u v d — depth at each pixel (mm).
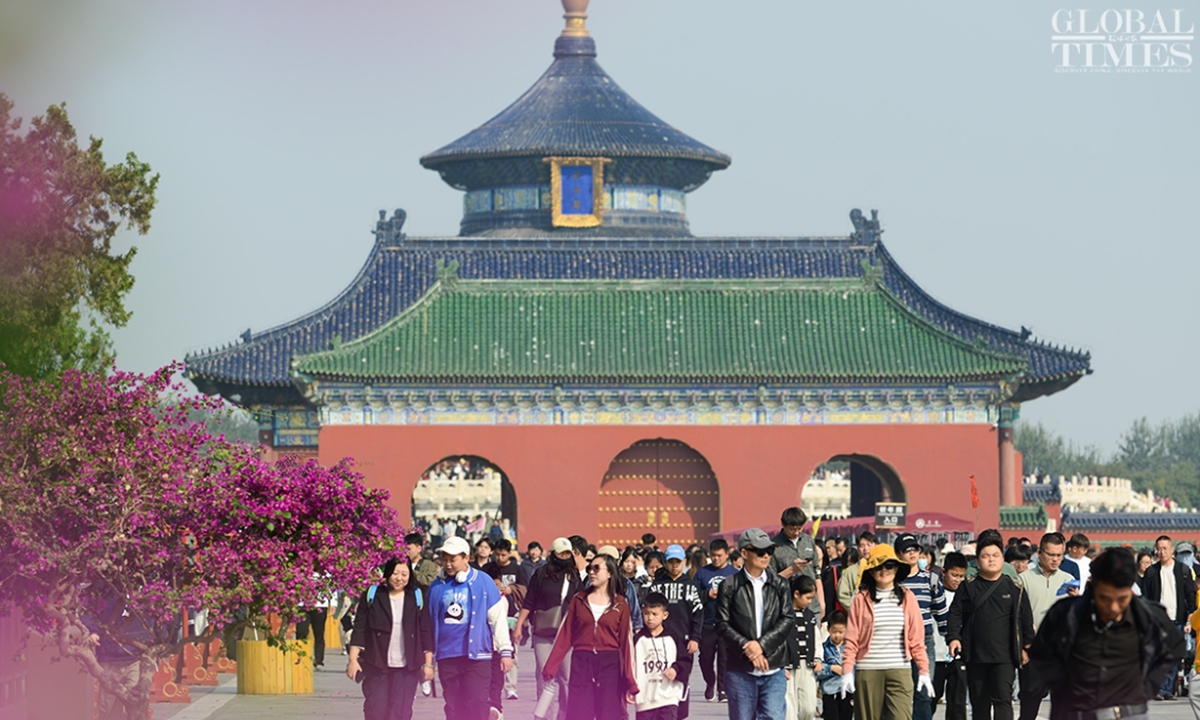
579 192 120250
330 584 29172
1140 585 36375
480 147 120562
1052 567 29828
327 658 49969
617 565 25953
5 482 27609
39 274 37406
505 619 27172
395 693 26203
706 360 81938
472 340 82375
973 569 37969
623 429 81375
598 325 83438
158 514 28453
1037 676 18172
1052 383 91062
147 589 27859
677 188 124875
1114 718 17453
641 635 26031
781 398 81375
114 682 28766
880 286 85125
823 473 128000
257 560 28484
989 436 81375
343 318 97000
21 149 36469
